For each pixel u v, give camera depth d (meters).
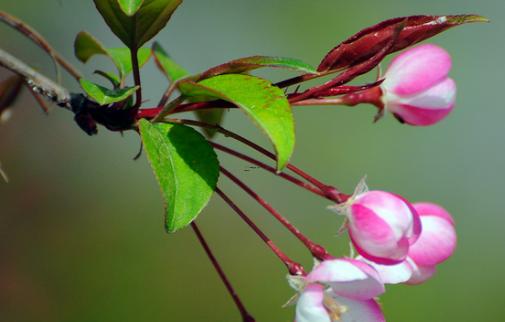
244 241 6.62
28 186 6.41
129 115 2.97
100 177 6.61
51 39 6.69
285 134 2.51
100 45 3.70
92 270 6.29
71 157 6.58
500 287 6.99
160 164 2.71
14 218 6.33
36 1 6.70
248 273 6.50
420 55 3.08
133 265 6.34
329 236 6.70
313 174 6.97
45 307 6.16
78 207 6.47
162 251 6.41
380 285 2.69
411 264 2.91
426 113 3.08
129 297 6.28
